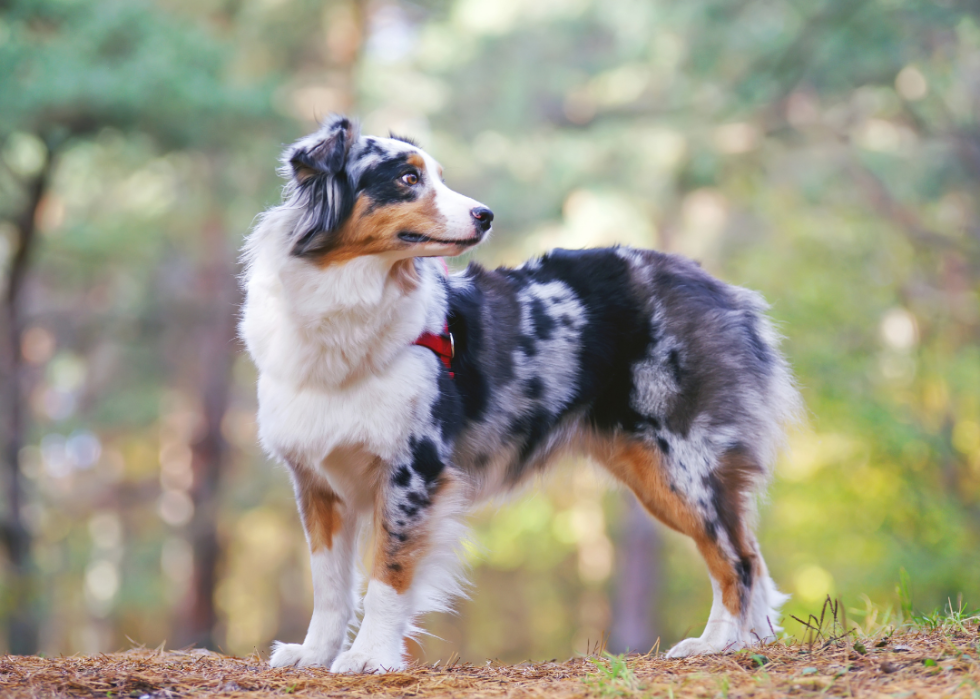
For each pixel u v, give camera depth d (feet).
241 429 60.39
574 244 43.75
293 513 56.75
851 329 39.88
